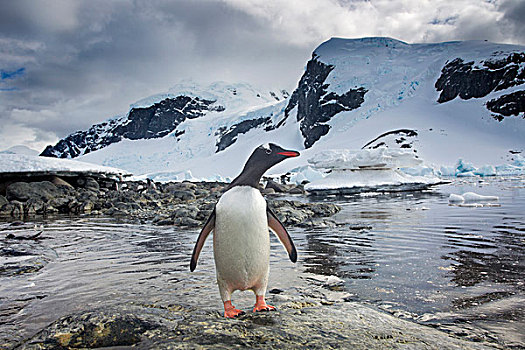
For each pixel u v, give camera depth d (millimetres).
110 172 21312
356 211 11438
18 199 14742
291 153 3201
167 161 148875
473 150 68812
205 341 2311
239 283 3188
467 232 6922
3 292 3998
